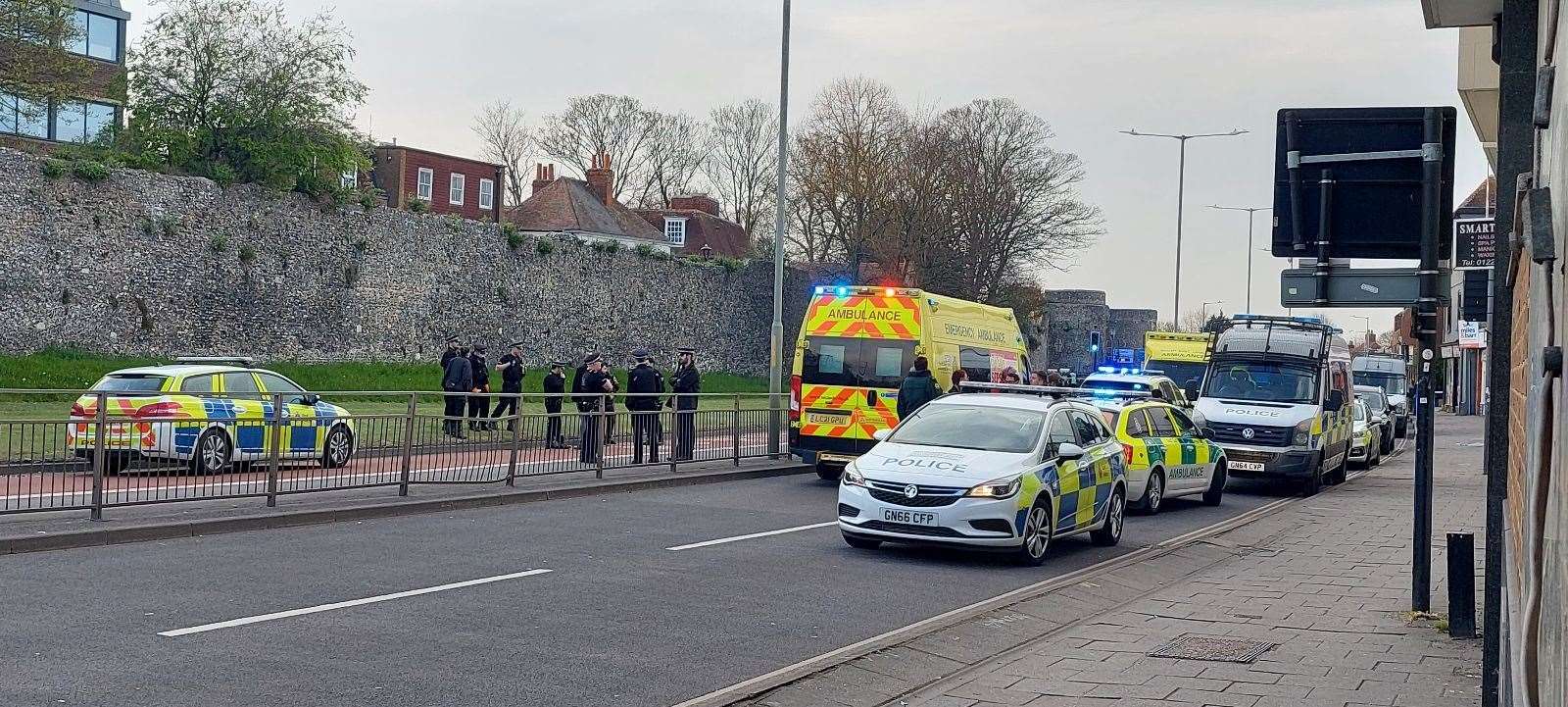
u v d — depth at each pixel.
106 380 18.70
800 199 60.75
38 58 37.12
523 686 7.50
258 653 7.97
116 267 37.34
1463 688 7.96
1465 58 16.36
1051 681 8.16
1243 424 23.30
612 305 55.75
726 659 8.49
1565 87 2.67
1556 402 2.79
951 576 12.47
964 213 60.34
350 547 12.57
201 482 14.09
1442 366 68.81
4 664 7.45
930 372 20.72
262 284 41.56
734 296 62.78
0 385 31.34
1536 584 2.62
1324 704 7.55
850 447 21.20
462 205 70.19
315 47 43.12
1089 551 14.84
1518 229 3.54
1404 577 12.85
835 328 21.53
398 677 7.57
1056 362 92.81
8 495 12.38
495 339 50.22
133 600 9.46
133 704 6.73
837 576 12.11
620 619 9.59
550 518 15.57
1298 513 19.59
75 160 36.88
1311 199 9.47
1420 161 9.26
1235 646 9.25
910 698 7.88
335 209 44.22
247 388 19.73
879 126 60.66
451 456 17.23
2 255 34.59
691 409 22.16
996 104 62.56
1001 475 13.14
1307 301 9.56
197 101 41.50
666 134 90.81
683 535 14.33
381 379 42.53
